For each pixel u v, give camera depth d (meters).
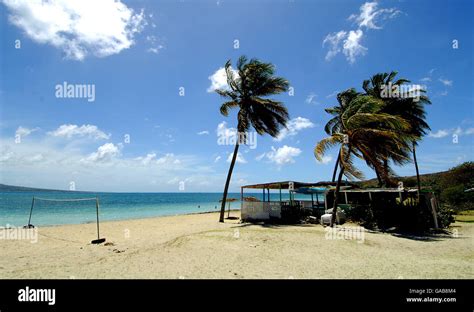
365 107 14.67
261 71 20.05
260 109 20.47
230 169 20.75
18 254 9.90
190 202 70.00
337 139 15.01
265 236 12.44
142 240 13.16
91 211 34.69
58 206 41.84
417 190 16.61
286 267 7.96
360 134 15.14
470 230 15.49
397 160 19.16
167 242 11.79
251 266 8.05
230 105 20.80
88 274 7.20
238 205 65.38
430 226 15.36
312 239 11.90
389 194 19.53
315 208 22.12
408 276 7.16
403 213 15.48
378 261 8.67
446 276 7.17
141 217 27.91
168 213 34.12
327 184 22.05
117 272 7.39
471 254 9.73
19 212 31.12
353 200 22.23
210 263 8.33
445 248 10.73
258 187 21.14
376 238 12.51
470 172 35.03
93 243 12.36
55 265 8.13
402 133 15.54
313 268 7.86
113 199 70.94
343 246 10.74
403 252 10.00
